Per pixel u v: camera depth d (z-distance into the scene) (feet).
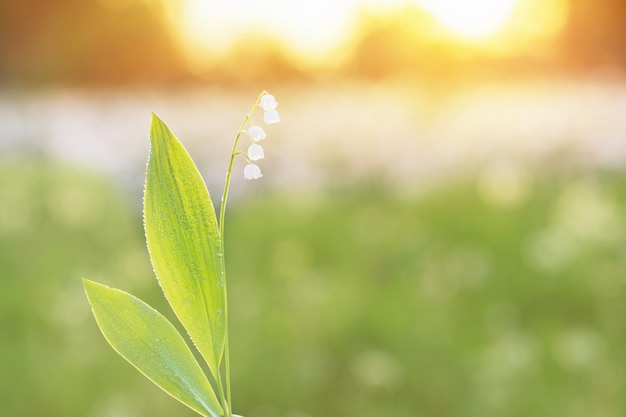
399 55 62.28
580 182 21.68
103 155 30.45
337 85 53.11
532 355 10.34
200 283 2.36
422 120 31.48
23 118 43.39
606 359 10.29
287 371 10.46
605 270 12.96
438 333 11.00
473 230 15.90
